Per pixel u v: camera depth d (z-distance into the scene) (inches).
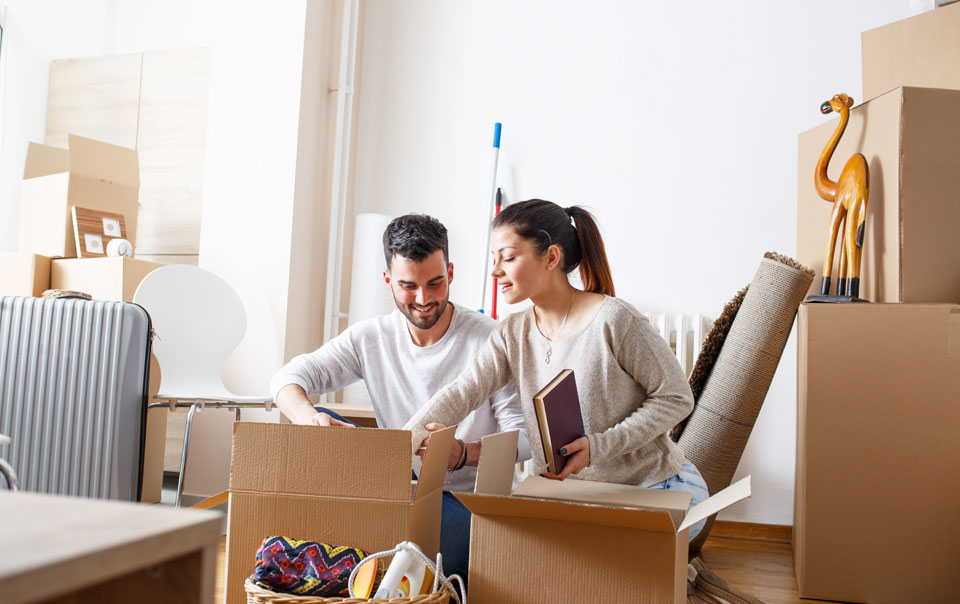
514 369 65.8
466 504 45.2
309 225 118.1
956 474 74.0
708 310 113.6
